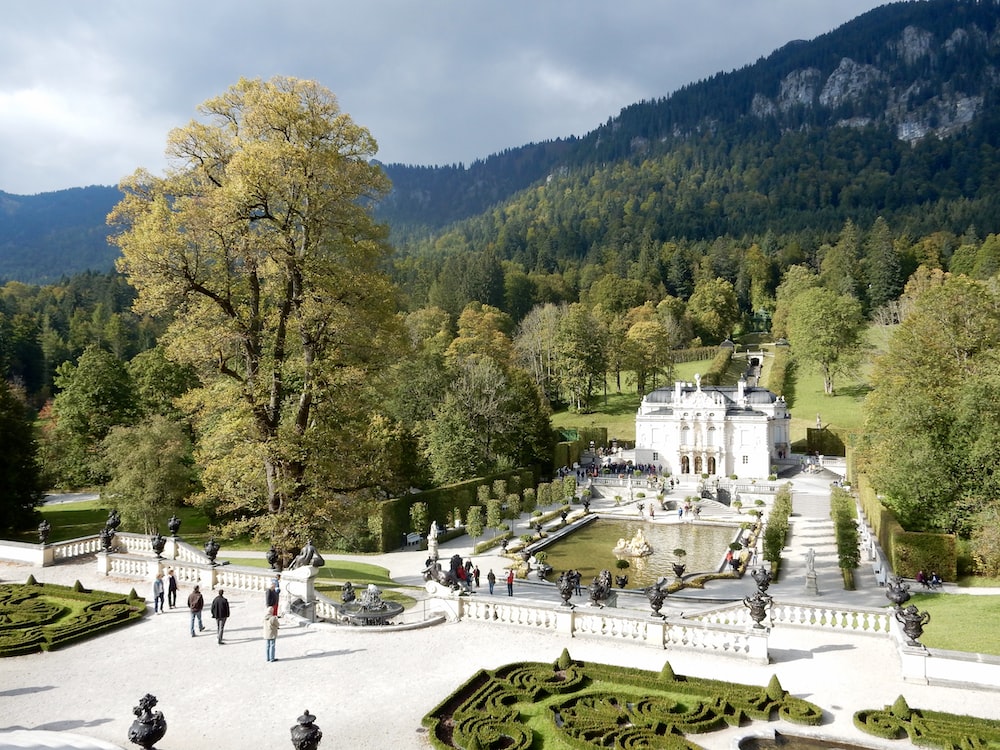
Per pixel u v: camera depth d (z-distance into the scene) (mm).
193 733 22875
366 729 23219
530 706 25047
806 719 23562
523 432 110375
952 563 48312
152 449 66188
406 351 48188
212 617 34500
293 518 42156
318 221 42781
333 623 35656
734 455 120750
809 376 166250
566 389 166000
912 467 54875
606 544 73312
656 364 167875
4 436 67062
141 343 175375
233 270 44938
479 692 25547
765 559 58031
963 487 53469
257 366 44594
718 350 195125
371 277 43688
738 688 25938
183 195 43844
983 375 59312
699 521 84500
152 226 39781
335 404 45719
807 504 93750
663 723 23438
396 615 37469
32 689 26594
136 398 100438
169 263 41219
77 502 92625
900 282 193500
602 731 22891
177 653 30578
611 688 26547
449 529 78750
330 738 22531
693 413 122062
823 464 119438
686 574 58406
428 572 36656
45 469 86500
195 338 42125
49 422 109562
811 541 71375
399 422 83562
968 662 26672
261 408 43438
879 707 25047
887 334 163000
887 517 57000
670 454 125500
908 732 22688
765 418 119062
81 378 94375
